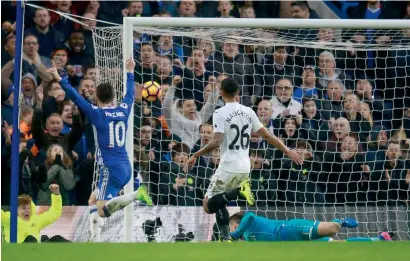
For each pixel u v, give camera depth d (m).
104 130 28.45
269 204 36.94
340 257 16.52
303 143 37.22
